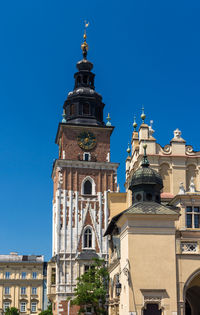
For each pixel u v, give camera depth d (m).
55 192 92.44
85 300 69.81
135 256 39.31
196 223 45.69
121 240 42.97
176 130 58.28
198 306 50.56
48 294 84.50
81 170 90.19
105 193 89.62
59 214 87.25
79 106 94.88
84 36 100.06
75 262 85.25
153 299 38.66
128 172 68.12
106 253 86.62
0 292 140.62
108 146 93.12
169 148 57.41
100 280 71.44
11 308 134.25
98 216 88.38
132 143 64.38
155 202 41.75
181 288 39.56
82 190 89.25
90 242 87.19
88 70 97.94
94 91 96.50
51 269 85.75
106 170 90.94
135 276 38.94
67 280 84.19
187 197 45.88
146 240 39.66
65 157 91.25
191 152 57.69
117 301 46.72
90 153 92.12
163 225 40.03
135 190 43.78
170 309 38.59
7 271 142.62
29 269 143.75
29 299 141.50
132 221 39.88
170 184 56.25
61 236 86.38
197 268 40.03
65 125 92.19
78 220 87.56
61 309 82.69
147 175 43.28
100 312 69.12
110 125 94.44
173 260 39.50
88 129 93.12
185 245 40.62
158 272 39.16
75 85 98.00
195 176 57.19
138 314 38.25
